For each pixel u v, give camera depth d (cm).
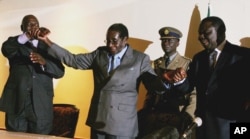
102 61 297
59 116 409
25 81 345
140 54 298
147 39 434
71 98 481
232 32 396
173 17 422
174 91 314
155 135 217
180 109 335
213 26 302
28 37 334
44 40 310
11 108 348
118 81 289
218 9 402
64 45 481
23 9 500
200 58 315
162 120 336
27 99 347
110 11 455
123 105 289
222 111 297
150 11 433
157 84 284
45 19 489
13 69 352
